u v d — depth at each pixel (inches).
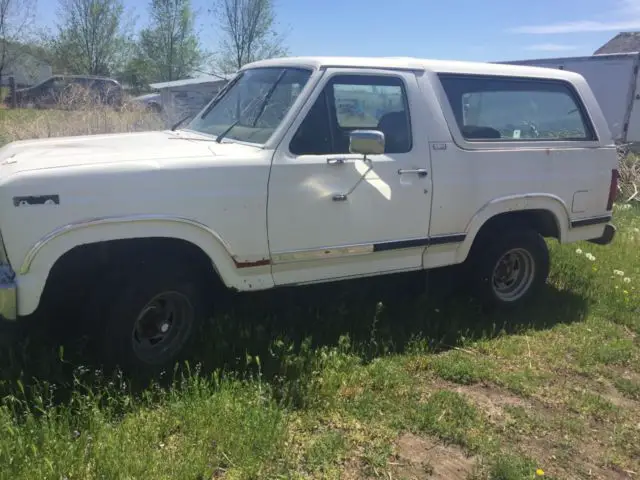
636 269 279.7
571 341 196.2
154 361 151.3
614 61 622.2
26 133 358.0
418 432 138.7
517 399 158.9
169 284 148.8
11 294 127.9
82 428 125.3
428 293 215.9
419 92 183.8
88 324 148.1
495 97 200.5
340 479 120.0
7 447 111.4
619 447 140.6
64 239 132.1
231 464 119.8
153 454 117.4
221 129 181.0
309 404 143.8
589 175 217.6
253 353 163.2
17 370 143.8
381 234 175.2
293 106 164.1
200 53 1517.0
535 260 215.2
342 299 202.5
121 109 414.0
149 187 139.7
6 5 1333.7
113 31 1523.1
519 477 123.6
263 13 1323.8
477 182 190.9
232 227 151.1
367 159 171.3
